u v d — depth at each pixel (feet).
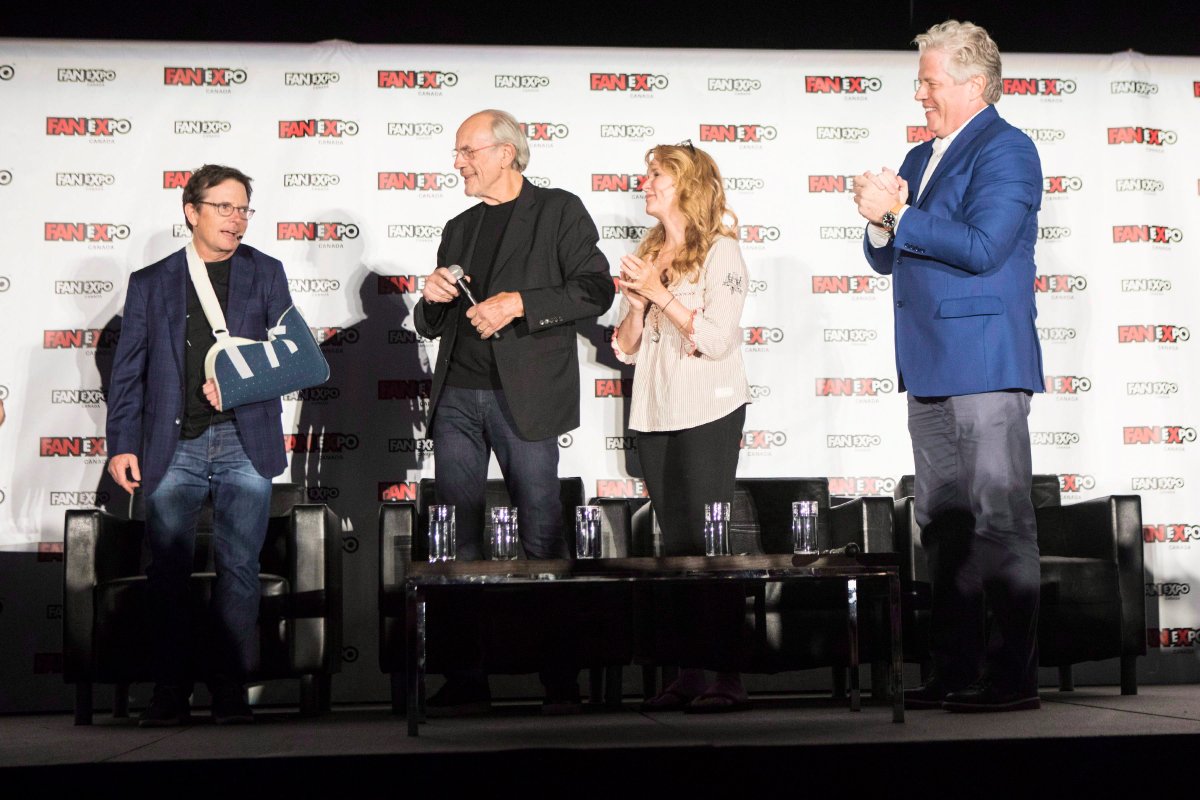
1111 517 15.08
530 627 13.74
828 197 17.20
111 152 16.51
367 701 16.39
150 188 16.53
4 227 16.30
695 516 12.71
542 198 13.88
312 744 10.78
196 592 13.91
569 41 18.31
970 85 13.24
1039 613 14.71
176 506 13.43
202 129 16.65
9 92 16.44
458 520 13.52
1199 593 16.93
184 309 13.71
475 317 12.93
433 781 9.48
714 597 12.96
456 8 18.15
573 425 13.41
